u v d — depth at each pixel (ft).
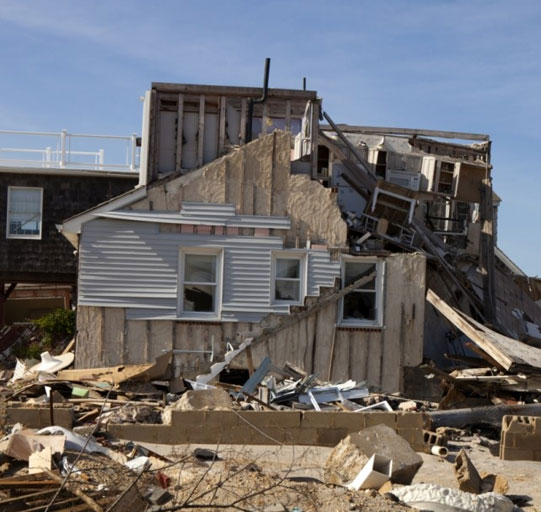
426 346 79.36
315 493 31.35
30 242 110.52
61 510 26.73
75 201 111.04
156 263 71.61
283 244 72.79
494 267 88.07
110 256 71.31
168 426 44.57
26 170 110.01
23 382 60.70
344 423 46.65
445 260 84.94
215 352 71.61
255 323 72.13
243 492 30.58
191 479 32.45
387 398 62.49
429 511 30.42
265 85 76.69
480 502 30.94
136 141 108.27
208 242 72.02
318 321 72.64
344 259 73.87
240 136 76.74
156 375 59.21
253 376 61.31
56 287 132.16
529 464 45.60
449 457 46.37
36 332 110.73
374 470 34.24
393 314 73.56
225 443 45.24
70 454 32.89
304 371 72.02
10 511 26.68
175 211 71.97
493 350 67.15
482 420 56.54
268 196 72.95
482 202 90.33
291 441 46.19
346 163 85.20
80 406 50.88
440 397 72.49
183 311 71.97
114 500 27.35
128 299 71.15
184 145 76.02
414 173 101.71
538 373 65.00
